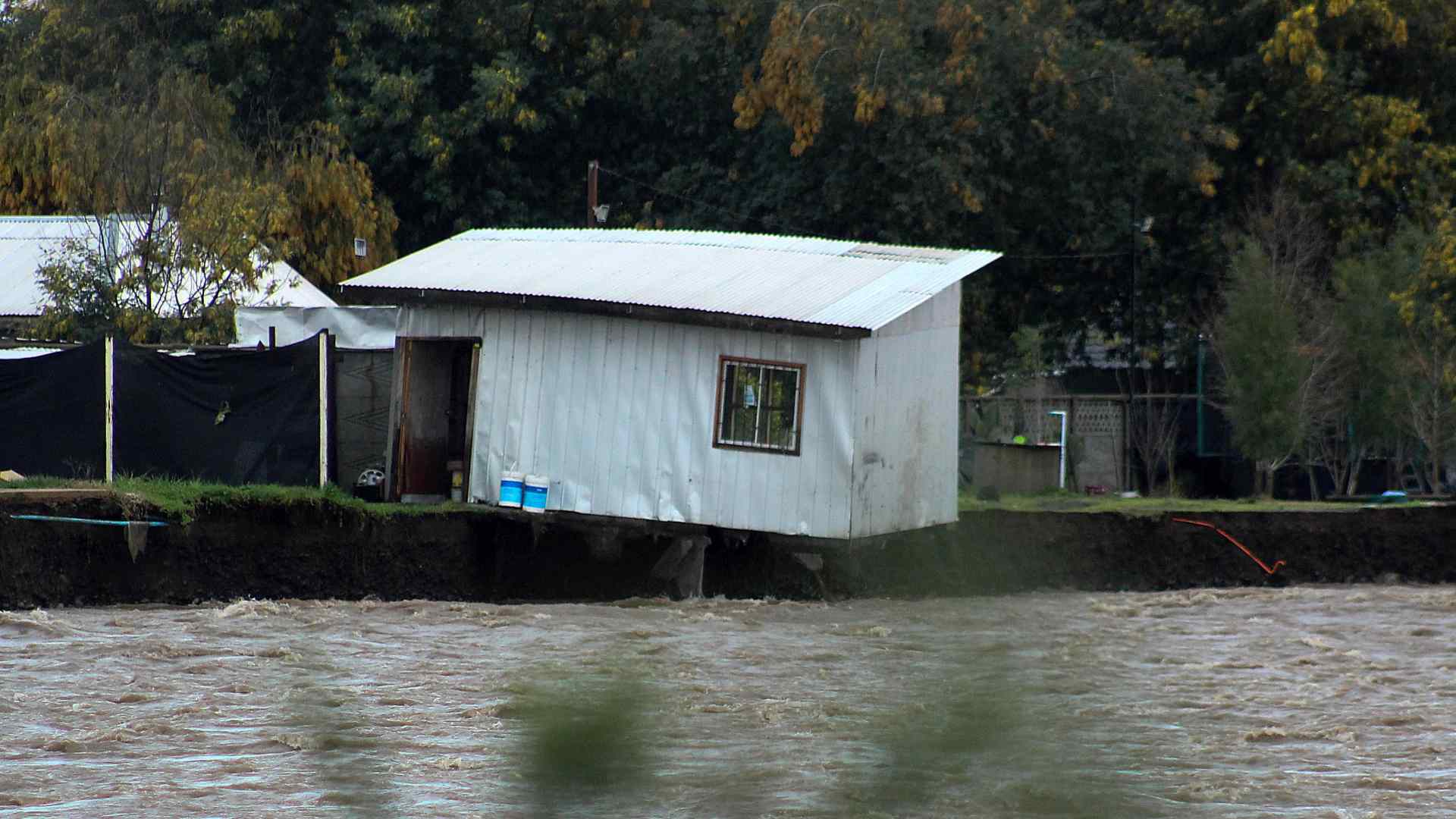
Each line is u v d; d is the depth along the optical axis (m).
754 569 79.00
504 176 142.38
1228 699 57.72
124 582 67.56
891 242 124.88
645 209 137.50
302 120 144.00
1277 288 117.81
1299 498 127.31
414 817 39.19
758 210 132.38
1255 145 133.88
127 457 72.56
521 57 143.25
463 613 69.75
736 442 76.69
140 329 91.81
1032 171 129.12
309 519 71.81
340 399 84.62
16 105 130.25
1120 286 137.00
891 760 31.23
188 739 47.28
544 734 26.89
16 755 45.28
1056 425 116.62
